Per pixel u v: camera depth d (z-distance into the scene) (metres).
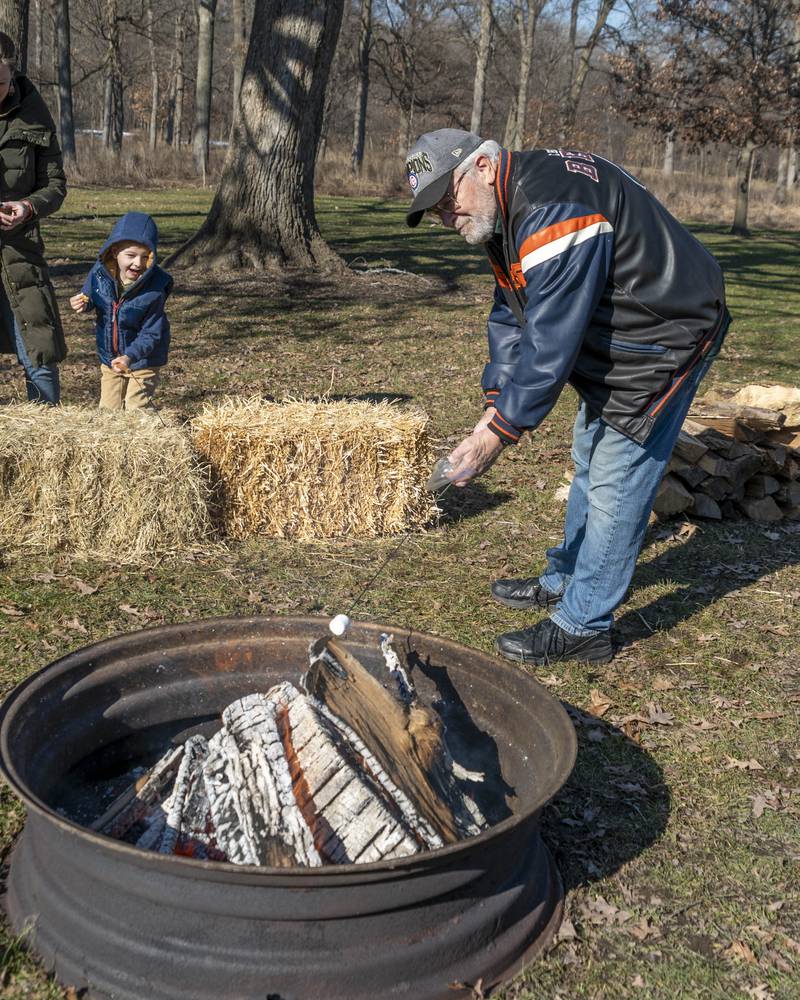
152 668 2.81
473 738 2.90
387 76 41.59
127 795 2.41
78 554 4.49
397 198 30.75
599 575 3.64
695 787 3.05
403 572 4.59
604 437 3.46
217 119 58.28
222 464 4.80
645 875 2.63
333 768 2.21
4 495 4.46
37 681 2.49
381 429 4.93
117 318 5.30
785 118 24.09
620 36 34.59
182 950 2.00
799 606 4.48
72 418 4.80
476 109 31.95
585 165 3.00
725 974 2.29
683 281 3.09
